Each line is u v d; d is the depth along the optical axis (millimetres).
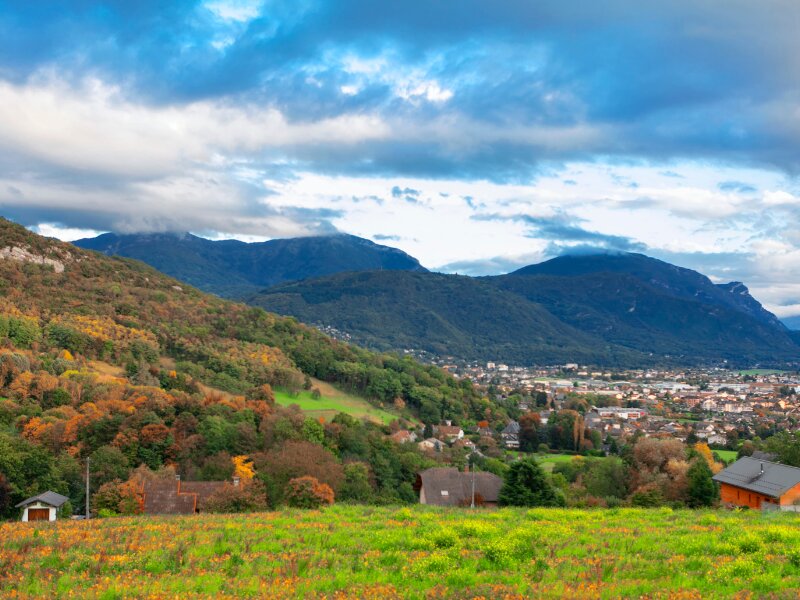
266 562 24000
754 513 43844
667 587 20594
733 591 20156
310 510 41688
